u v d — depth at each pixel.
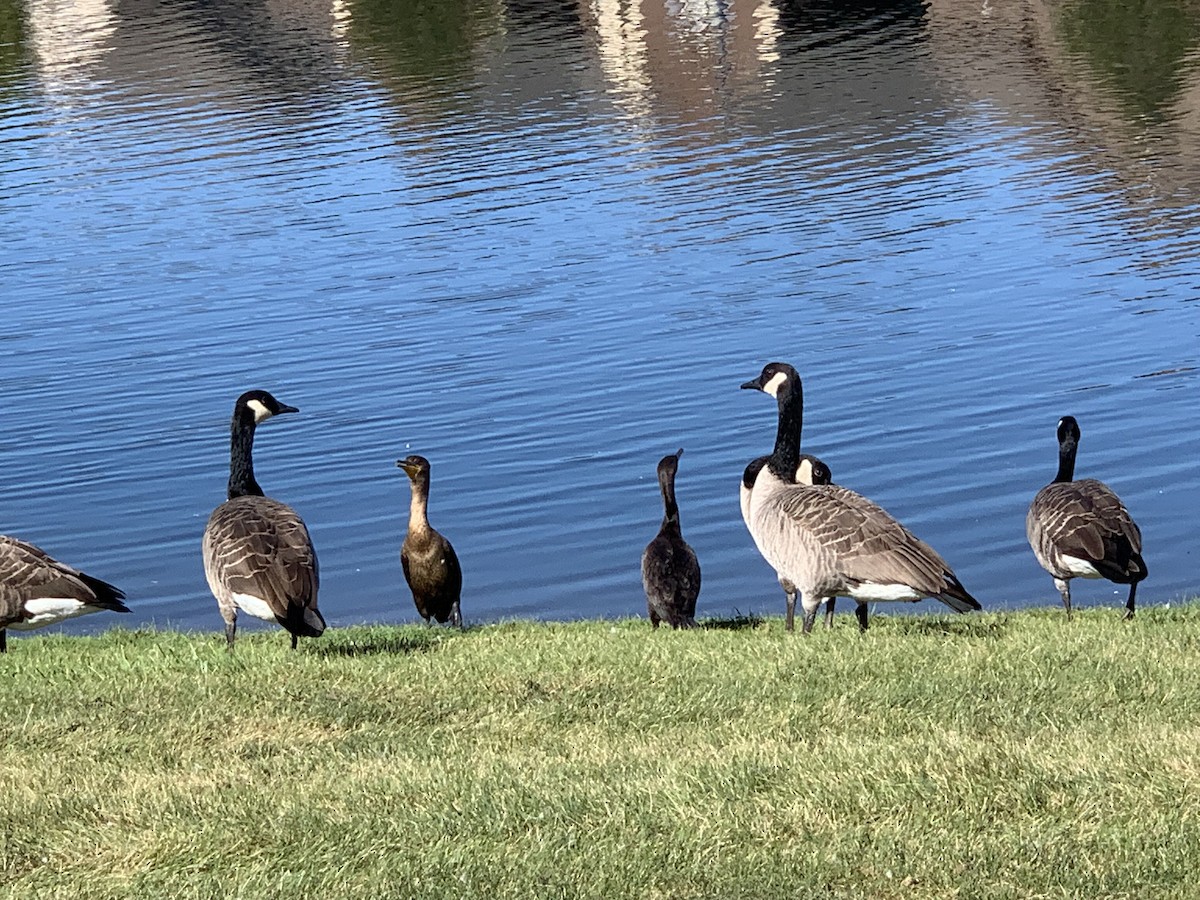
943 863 8.19
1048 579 21.66
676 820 8.85
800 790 9.18
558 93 59.47
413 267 38.12
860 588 13.02
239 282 37.12
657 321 33.88
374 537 23.83
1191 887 7.84
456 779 9.66
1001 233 40.34
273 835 8.84
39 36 74.31
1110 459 26.16
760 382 14.95
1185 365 30.56
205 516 24.56
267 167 48.75
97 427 28.38
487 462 26.69
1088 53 65.06
